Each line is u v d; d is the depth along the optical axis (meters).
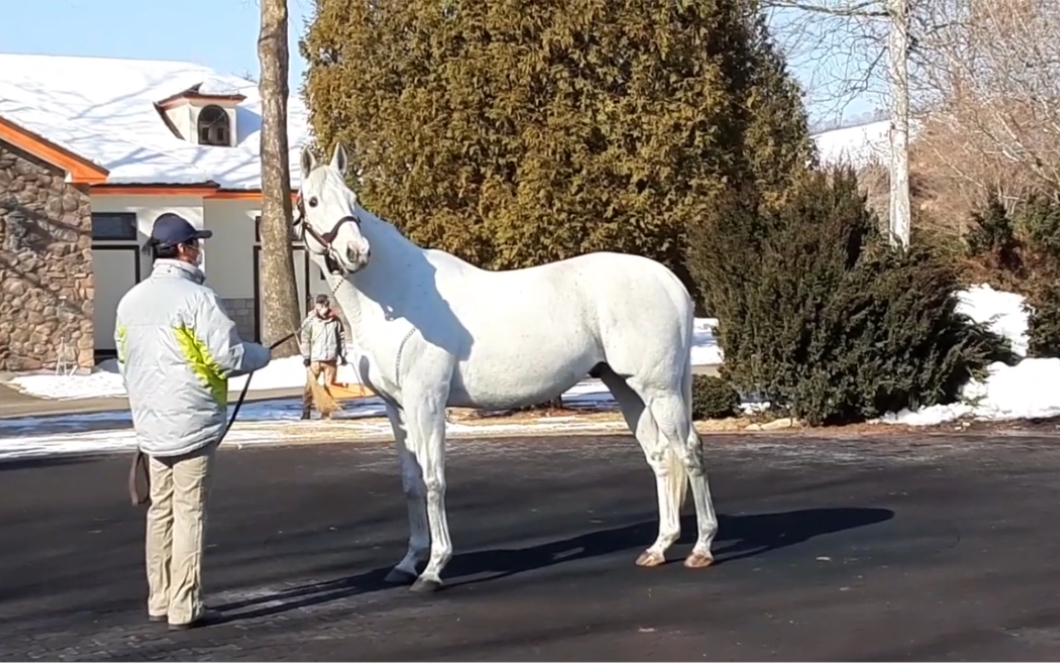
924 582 8.41
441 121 18.97
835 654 6.82
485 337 8.36
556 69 18.86
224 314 7.52
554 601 8.08
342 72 19.91
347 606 8.08
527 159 18.83
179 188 30.70
